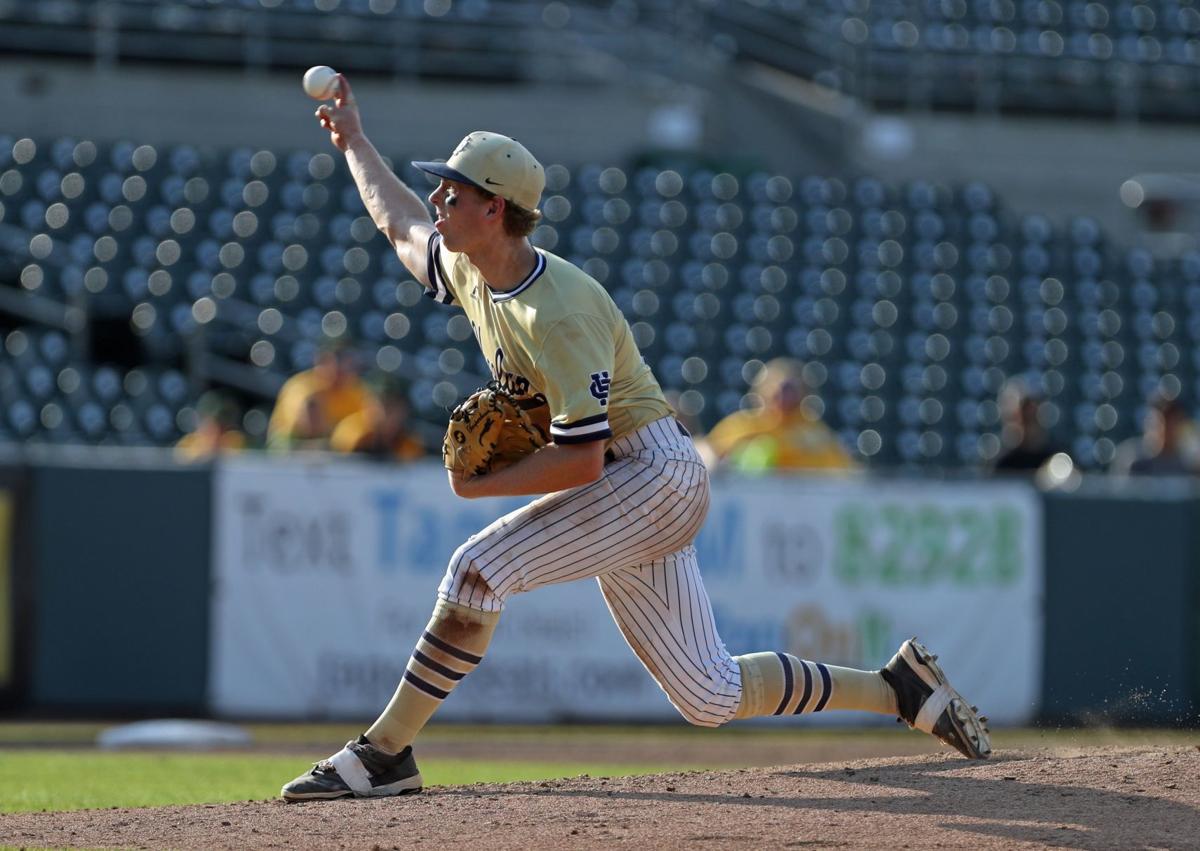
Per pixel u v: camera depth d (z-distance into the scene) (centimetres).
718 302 5581
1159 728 2753
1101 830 1238
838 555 3397
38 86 5928
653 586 1410
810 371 5422
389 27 6331
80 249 5369
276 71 6200
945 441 5322
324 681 3253
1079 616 3481
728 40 6875
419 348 5231
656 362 5378
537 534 1365
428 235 1466
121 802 1848
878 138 6519
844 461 3756
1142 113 6794
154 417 4747
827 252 5806
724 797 1412
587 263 5644
